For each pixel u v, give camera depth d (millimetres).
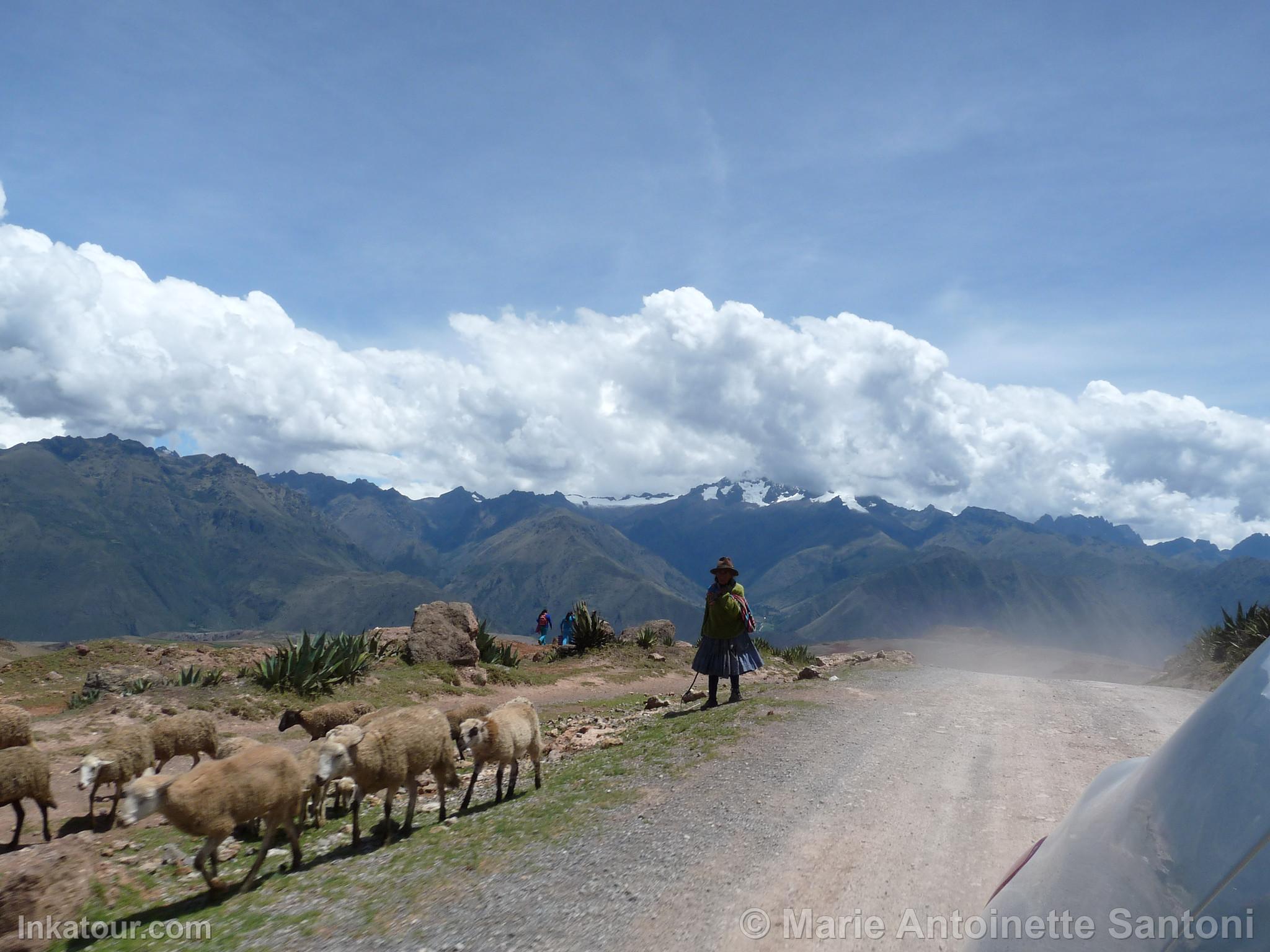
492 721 8266
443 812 7973
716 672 12641
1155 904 1831
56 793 11141
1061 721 10562
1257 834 1697
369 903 5527
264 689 18016
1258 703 2055
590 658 28234
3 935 5402
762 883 5227
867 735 9555
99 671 19438
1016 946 2170
